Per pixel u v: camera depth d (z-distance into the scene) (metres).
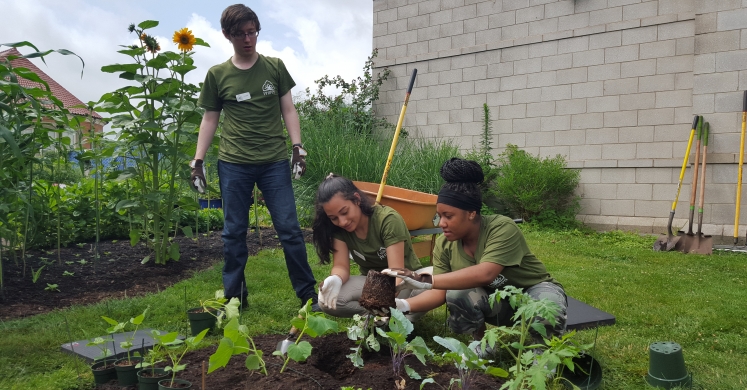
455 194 2.39
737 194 6.46
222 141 3.46
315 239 2.83
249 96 3.38
